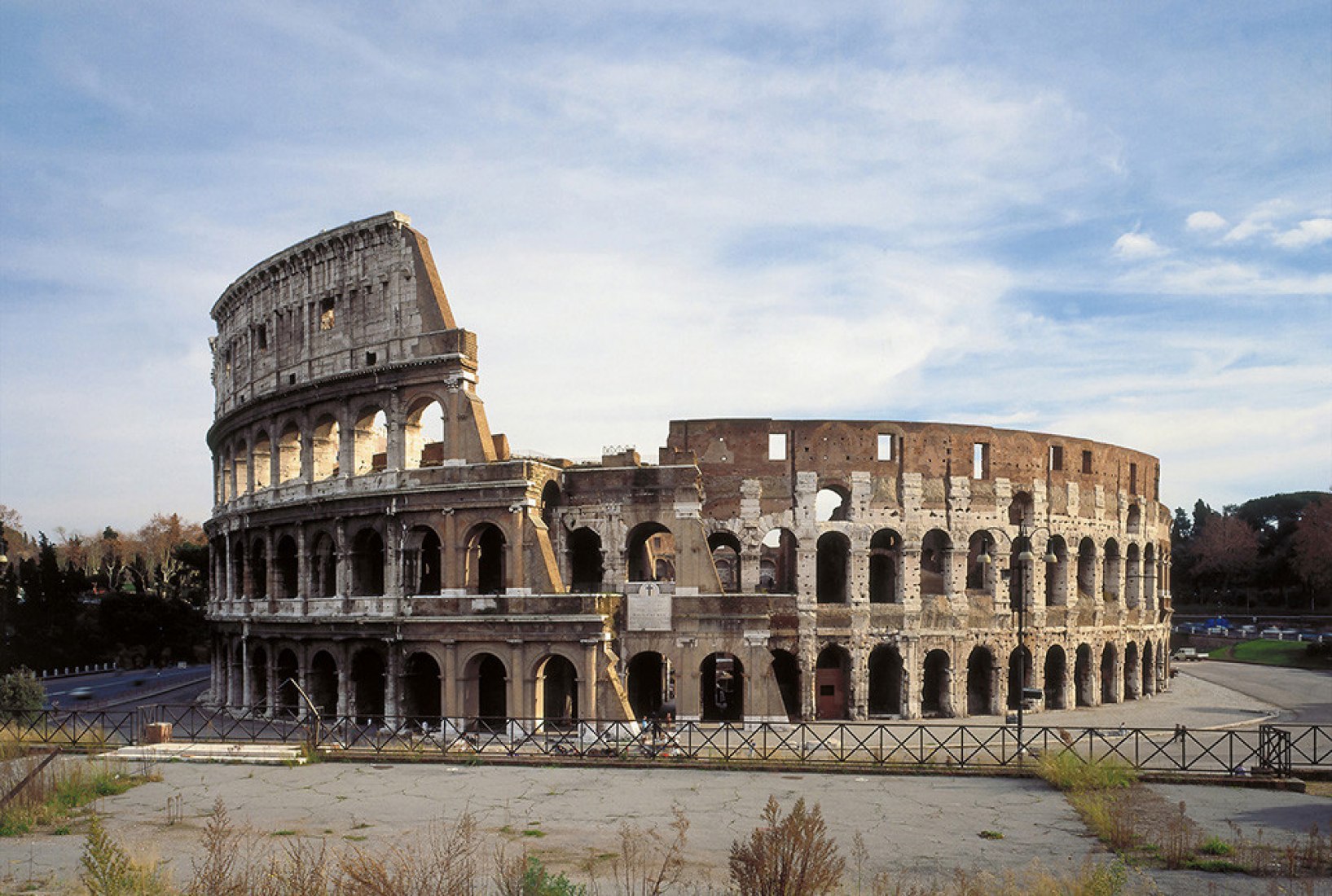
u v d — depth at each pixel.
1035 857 37.44
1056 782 51.50
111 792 49.16
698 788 51.09
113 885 29.33
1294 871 35.34
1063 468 97.94
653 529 89.44
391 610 77.56
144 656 149.00
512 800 47.91
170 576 193.62
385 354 81.25
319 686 84.69
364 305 83.25
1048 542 96.88
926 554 103.00
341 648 80.44
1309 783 52.59
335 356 84.50
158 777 53.06
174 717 86.25
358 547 83.19
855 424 89.00
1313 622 187.25
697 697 78.00
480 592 86.12
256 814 44.78
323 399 84.00
